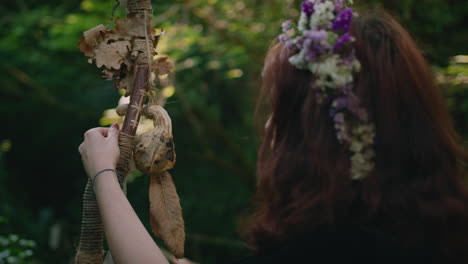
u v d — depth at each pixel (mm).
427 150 784
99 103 5539
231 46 3662
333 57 791
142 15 1033
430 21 2842
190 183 5543
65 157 6484
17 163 6484
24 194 6051
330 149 791
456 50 2852
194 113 4871
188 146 5652
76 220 6254
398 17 2598
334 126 796
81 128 6320
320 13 816
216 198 5395
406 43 839
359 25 850
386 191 770
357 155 775
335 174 776
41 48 4590
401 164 781
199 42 3539
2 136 6312
